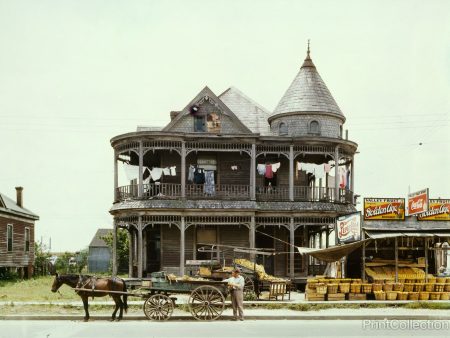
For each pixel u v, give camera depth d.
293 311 20.41
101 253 73.50
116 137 31.84
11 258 42.69
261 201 31.95
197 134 31.30
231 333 15.41
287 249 34.06
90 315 19.38
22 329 16.58
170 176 33.81
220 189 33.78
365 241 23.88
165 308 18.53
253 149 31.69
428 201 25.31
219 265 23.98
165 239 33.12
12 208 42.69
